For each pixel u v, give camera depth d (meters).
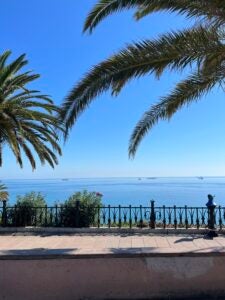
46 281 4.56
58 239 11.02
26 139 14.63
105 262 4.62
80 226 12.45
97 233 12.00
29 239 11.02
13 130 13.74
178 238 10.95
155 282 4.62
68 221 12.70
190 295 4.62
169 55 8.11
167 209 12.57
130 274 4.62
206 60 8.13
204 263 4.68
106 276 4.61
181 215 12.43
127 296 4.59
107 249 4.86
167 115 11.19
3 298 4.51
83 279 4.59
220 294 4.63
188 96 10.25
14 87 14.06
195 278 4.65
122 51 8.36
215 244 9.87
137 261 4.64
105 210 12.79
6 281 4.53
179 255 4.67
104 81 8.71
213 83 9.55
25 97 14.26
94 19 8.49
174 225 12.15
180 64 8.23
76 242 10.50
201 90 9.96
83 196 13.43
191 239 10.74
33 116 13.58
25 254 4.58
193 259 4.68
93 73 8.67
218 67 8.60
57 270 4.58
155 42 8.16
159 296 4.61
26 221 12.91
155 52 8.17
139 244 10.11
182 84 10.05
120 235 11.63
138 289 4.61
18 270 4.56
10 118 13.54
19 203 13.50
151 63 8.30
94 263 4.61
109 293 4.59
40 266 4.58
